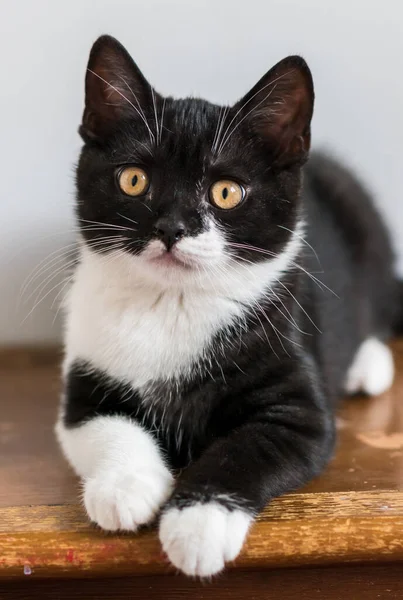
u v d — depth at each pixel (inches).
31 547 14.0
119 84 16.7
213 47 20.6
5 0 19.9
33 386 20.7
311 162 21.4
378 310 22.3
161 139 16.2
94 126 16.8
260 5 20.4
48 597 14.6
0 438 18.0
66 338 17.8
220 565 13.7
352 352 20.0
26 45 20.2
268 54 20.7
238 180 16.2
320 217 20.6
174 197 15.8
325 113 21.2
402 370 21.1
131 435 15.9
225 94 20.9
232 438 15.4
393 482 15.6
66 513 14.8
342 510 14.6
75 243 18.0
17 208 21.1
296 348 16.6
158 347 16.3
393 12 20.6
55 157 20.9
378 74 21.0
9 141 20.7
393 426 18.1
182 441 16.5
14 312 21.7
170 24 20.4
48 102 20.6
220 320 16.4
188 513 13.8
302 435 15.6
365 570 14.6
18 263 21.4
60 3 20.1
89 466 15.4
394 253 22.5
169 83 20.7
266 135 16.6
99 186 16.4
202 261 15.7
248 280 16.4
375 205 21.9
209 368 16.2
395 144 21.6
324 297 19.2
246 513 14.1
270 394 16.1
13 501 15.4
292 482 15.0
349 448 17.1
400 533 14.2
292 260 17.3
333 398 18.2
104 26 20.3
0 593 14.5
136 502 14.1
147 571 14.1
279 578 14.6
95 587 14.5
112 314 16.5
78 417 16.6
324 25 20.6
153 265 15.7
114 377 16.5
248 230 16.2
